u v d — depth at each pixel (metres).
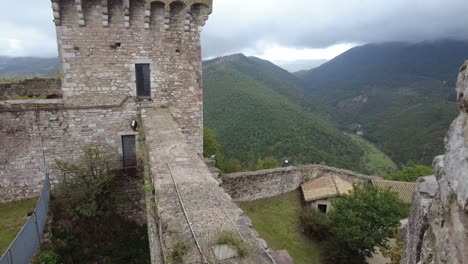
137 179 10.81
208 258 2.74
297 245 11.71
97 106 10.16
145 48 10.41
